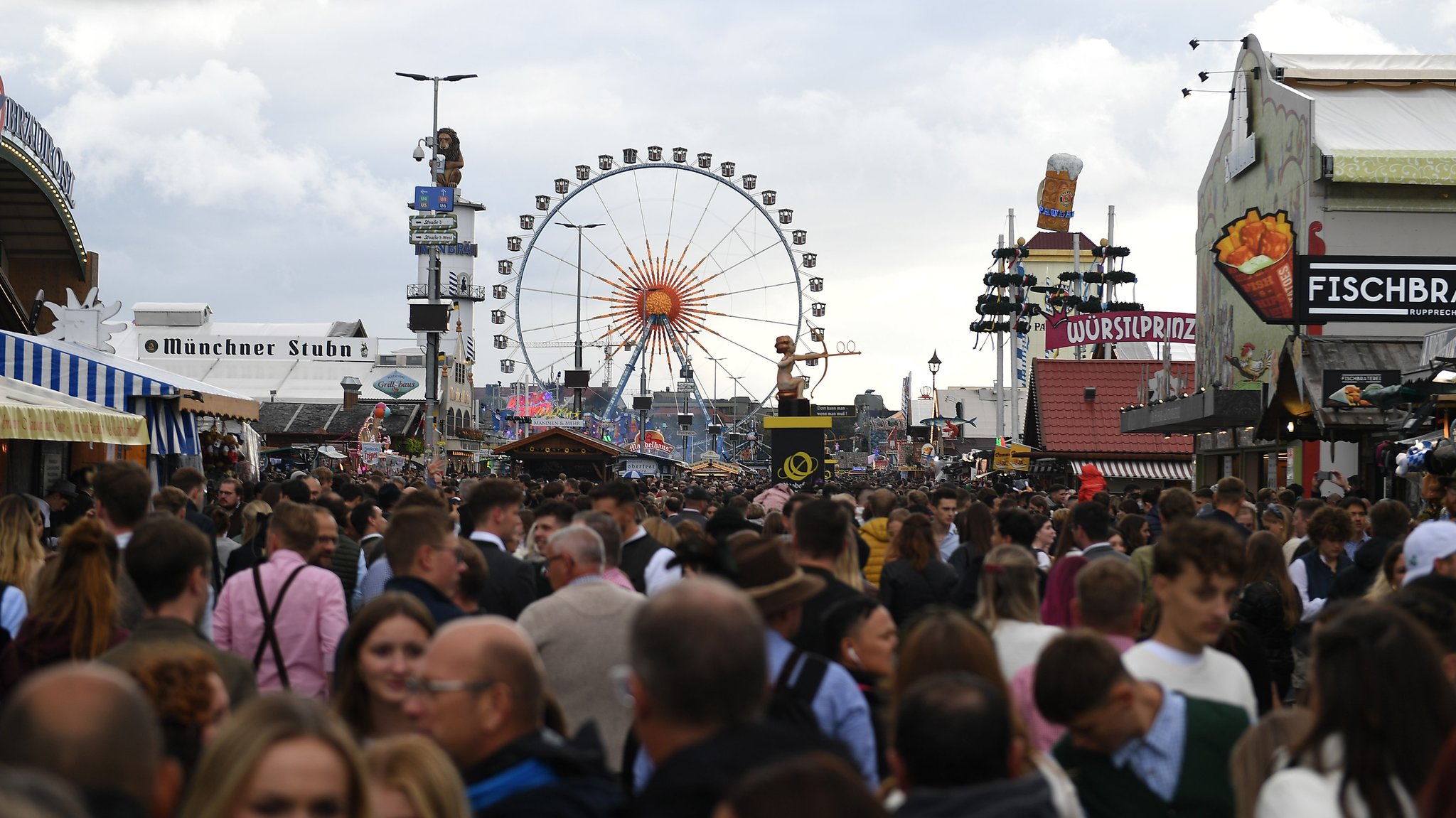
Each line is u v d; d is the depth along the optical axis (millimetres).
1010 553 6391
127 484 7711
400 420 64688
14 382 17672
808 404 32719
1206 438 39250
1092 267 83000
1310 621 8977
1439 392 16203
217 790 2975
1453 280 26016
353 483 13898
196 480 12164
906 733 3508
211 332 94562
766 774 2725
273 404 65500
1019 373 84875
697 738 3436
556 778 3951
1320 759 3957
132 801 2748
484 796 3861
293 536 7461
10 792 2215
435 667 3951
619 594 6590
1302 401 23531
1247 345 32438
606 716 6383
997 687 4512
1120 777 4613
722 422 101875
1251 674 7602
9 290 26125
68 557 5871
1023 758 4180
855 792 2695
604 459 43812
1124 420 38781
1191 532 5219
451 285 114688
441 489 24938
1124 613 5957
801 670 5250
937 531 14070
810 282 84875
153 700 4059
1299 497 18094
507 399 122750
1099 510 9250
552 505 10000
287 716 3096
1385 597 6078
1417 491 20703
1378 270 26109
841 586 6688
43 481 20500
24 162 29406
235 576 7133
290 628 6957
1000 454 52500
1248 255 29188
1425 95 30516
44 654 5750
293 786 2965
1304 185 28938
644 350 88250
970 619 4816
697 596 3494
